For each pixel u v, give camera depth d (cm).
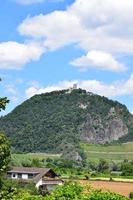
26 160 18762
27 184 9494
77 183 2591
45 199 2453
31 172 13525
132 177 18412
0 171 1892
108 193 2577
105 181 14588
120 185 13450
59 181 13075
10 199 1766
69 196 2486
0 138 1930
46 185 12838
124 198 2623
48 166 18838
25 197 2366
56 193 2500
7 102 1848
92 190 2581
